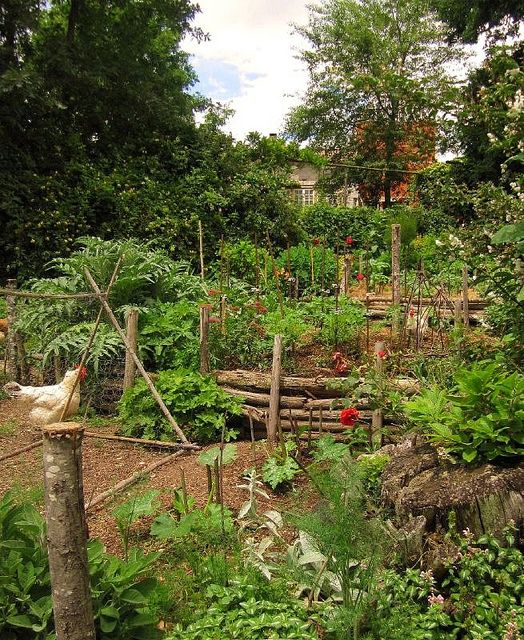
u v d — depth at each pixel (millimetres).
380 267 11320
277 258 12602
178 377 5316
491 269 4043
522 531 2707
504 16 13828
